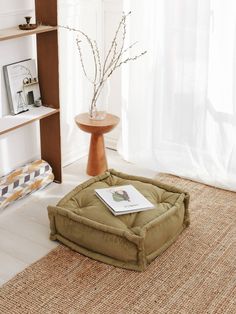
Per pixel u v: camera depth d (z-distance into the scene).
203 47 2.91
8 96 2.76
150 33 3.05
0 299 2.12
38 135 3.07
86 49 3.23
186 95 3.05
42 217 2.70
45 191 2.96
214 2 2.82
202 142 3.10
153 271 2.30
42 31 2.62
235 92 2.90
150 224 2.32
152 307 2.09
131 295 2.16
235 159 3.02
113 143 3.54
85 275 2.27
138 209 2.43
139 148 3.33
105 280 2.24
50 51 2.80
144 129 3.27
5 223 2.64
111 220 2.37
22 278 2.24
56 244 2.48
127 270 2.31
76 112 3.30
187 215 2.61
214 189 3.03
